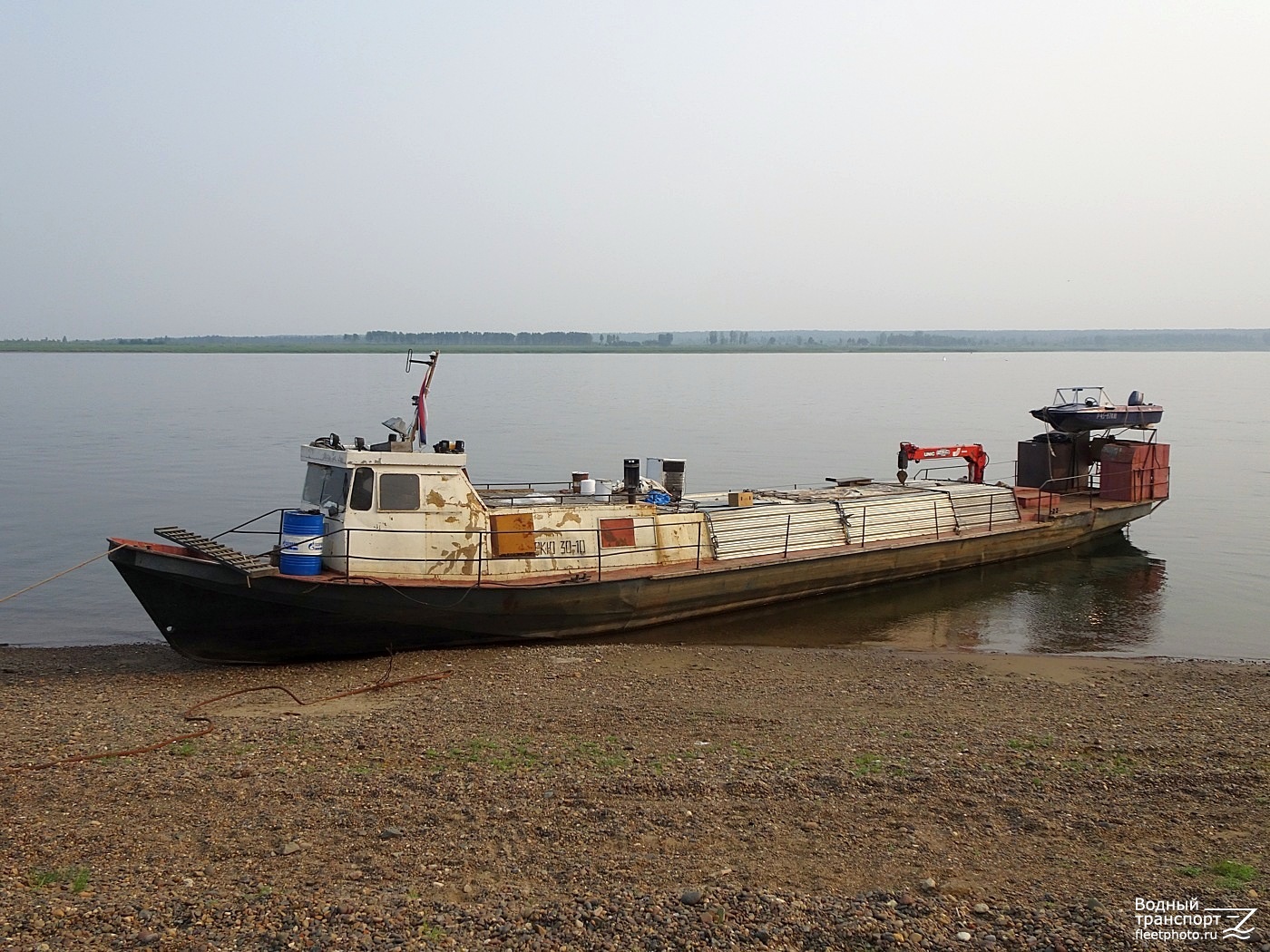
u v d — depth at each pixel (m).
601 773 11.28
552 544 19.36
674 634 20.45
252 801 10.46
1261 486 42.03
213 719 13.77
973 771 11.52
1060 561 28.02
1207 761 11.92
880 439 57.66
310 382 126.56
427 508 17.84
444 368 179.75
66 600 23.17
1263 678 16.56
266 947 7.59
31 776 11.20
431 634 18.03
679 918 8.03
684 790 10.76
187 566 15.98
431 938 7.72
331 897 8.34
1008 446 54.22
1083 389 33.81
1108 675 16.88
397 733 12.87
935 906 8.27
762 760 11.86
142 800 10.49
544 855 9.24
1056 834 9.82
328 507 17.62
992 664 17.70
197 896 8.32
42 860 9.03
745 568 21.17
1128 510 29.91
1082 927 8.00
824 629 20.95
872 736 12.94
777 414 75.75
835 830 9.85
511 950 7.61
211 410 79.12
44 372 155.75
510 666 17.11
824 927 7.94
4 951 7.41
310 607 16.70
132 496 37.00
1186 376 149.88
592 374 156.38
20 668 17.28
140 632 20.75
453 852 9.26
